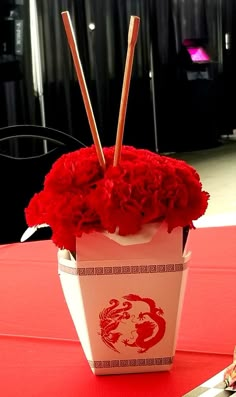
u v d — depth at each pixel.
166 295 0.40
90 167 0.39
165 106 3.64
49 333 0.49
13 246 0.74
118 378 0.41
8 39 2.39
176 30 3.63
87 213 0.38
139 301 0.40
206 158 3.54
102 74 2.90
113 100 2.95
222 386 0.38
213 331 0.48
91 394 0.39
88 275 0.39
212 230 0.77
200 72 3.76
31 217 0.41
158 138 3.64
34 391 0.40
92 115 0.39
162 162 0.39
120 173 0.38
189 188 0.39
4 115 2.42
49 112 2.63
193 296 0.56
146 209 0.38
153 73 3.55
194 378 0.40
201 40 3.79
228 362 0.43
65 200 0.38
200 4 3.73
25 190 0.93
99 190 0.38
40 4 2.56
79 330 0.41
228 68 4.03
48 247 0.73
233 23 4.00
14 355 0.45
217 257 0.67
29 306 0.55
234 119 4.15
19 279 0.63
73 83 2.72
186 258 0.40
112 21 2.92
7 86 2.41
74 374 0.42
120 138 0.38
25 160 0.93
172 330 0.41
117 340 0.40
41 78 2.56
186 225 0.39
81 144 0.93
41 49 2.58
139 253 0.39
